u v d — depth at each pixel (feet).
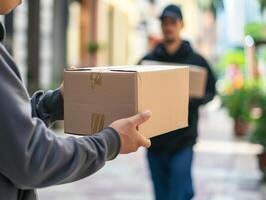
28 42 50.01
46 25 53.16
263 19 54.13
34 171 5.84
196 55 18.21
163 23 17.89
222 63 93.04
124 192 26.55
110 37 91.71
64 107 7.36
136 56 108.78
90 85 7.12
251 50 51.13
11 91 5.85
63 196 25.18
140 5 110.52
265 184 28.84
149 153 17.52
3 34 6.61
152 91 7.12
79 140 6.23
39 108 7.93
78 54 68.44
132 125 6.61
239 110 51.13
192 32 134.72
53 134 6.10
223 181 29.63
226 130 59.31
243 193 26.63
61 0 58.03
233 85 53.21
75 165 6.07
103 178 29.84
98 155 6.26
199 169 33.40
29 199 6.55
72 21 65.36
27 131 5.82
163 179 17.71
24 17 47.39
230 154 40.14
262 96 36.52
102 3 82.07
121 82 6.88
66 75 7.31
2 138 5.78
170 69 7.60
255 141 29.84
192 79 16.65
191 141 17.22
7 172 5.90
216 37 156.25
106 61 86.17
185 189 17.15
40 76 51.11
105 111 7.00
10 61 6.03
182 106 7.97
